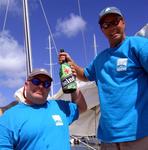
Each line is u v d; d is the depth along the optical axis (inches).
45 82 48.7
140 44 44.6
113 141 44.8
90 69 51.8
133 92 44.5
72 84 51.7
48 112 48.5
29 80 48.8
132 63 45.0
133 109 44.1
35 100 48.4
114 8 46.8
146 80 45.3
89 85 78.2
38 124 46.4
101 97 46.9
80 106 53.6
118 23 46.4
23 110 47.5
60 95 77.3
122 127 44.1
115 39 46.6
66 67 52.2
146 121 43.9
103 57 48.2
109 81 46.1
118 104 44.8
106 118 45.6
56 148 46.1
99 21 47.7
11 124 46.0
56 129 47.3
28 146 45.6
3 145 45.1
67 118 50.7
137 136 43.4
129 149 44.4
